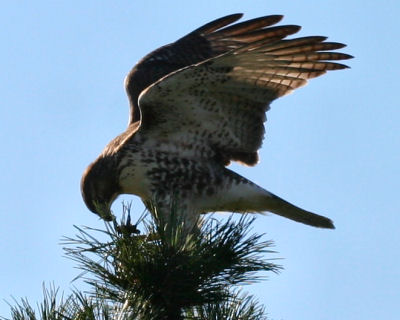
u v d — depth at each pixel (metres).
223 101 11.06
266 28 12.98
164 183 11.09
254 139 11.45
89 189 11.33
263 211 11.55
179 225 7.26
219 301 7.01
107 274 7.04
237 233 7.32
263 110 11.30
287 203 11.27
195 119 11.12
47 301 6.48
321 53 10.84
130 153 11.11
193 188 11.18
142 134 11.17
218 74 10.56
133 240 7.18
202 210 11.41
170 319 7.02
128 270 6.95
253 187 11.28
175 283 6.90
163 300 6.96
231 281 7.18
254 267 7.26
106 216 8.29
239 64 10.51
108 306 6.60
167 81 10.41
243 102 11.17
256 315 7.03
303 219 11.48
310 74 11.07
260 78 10.93
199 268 6.96
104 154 11.35
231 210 11.52
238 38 13.73
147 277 6.90
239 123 11.34
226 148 11.49
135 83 13.16
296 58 10.82
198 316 7.11
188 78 10.47
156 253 6.96
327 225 11.47
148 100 10.71
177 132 11.20
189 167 11.15
